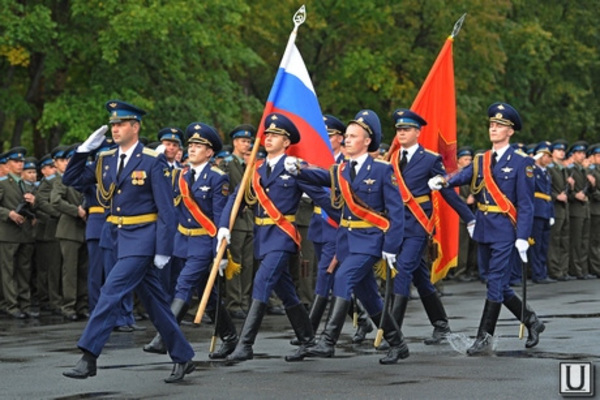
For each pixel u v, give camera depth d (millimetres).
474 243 48812
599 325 29281
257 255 23703
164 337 21062
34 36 58219
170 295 30156
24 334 30359
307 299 36188
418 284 26672
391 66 80312
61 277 37156
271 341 27516
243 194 23812
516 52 89438
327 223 26297
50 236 37094
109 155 21312
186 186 25672
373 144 23297
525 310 25328
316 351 22641
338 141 28734
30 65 64375
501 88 90188
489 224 25422
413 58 79250
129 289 20531
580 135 102125
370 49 80500
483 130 83750
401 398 18750
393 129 81875
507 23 88000
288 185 23484
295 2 75812
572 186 48281
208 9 63469
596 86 100062
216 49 64562
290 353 25078
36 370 23000
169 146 31750
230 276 23875
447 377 20906
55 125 62000
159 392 19891
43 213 37312
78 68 65812
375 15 78125
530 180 25109
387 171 22828
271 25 75125
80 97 60375
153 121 62250
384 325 22922
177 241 26844
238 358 23125
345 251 23203
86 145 21406
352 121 23250
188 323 32125
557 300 37281
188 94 64125
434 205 26688
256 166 24719
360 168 23000
